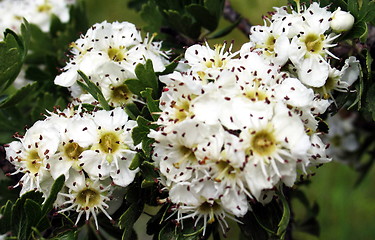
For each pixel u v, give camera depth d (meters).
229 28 0.17
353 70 0.13
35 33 0.18
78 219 0.12
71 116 0.12
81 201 0.12
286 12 0.13
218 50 0.12
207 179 0.11
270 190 0.12
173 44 0.16
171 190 0.12
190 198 0.12
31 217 0.12
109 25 0.13
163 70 0.13
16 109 0.17
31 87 0.14
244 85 0.12
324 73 0.13
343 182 0.25
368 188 0.25
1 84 0.14
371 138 0.20
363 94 0.14
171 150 0.11
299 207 0.24
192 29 0.16
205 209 0.12
